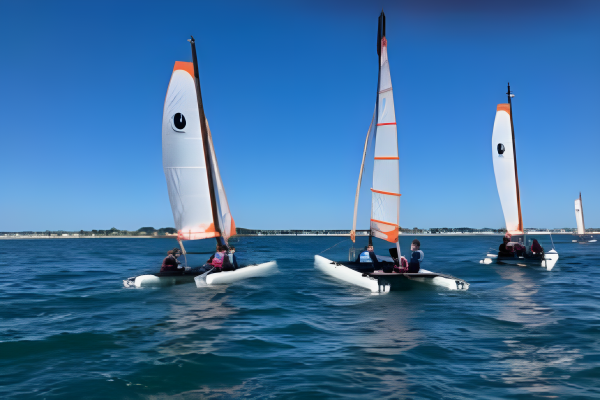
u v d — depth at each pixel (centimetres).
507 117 2766
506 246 2331
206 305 1185
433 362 655
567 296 1301
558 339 786
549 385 554
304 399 516
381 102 1639
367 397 520
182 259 2873
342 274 1666
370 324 929
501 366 634
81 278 1925
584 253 3684
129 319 997
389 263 1619
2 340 806
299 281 1717
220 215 1905
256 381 581
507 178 2766
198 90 1836
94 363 665
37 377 604
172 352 721
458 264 2441
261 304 1196
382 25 1628
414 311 1079
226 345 762
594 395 520
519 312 1052
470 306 1143
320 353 709
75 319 1001
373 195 1659
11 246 7844
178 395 536
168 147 1759
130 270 2352
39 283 1733
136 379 593
